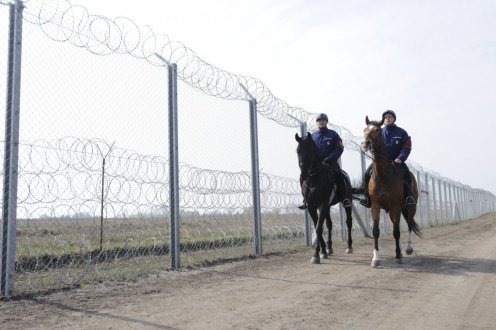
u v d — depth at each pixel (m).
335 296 5.83
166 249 9.67
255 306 5.33
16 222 5.73
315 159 8.78
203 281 6.95
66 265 6.98
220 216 8.97
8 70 5.85
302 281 6.92
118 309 5.20
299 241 12.02
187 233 8.40
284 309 5.16
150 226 7.63
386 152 8.43
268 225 10.85
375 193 8.41
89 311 5.11
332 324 4.53
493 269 7.78
